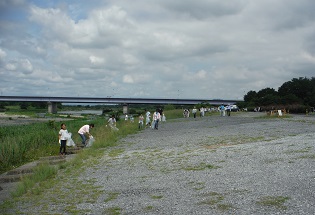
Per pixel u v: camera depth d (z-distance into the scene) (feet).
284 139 60.18
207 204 27.37
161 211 26.73
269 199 27.04
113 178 41.06
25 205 32.24
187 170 41.45
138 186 35.91
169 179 37.78
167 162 47.88
